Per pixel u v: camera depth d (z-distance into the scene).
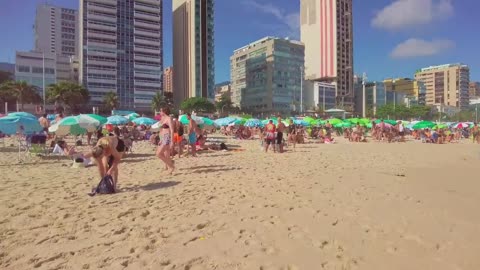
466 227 4.98
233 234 4.52
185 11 120.69
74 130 12.78
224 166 10.95
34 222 4.96
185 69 121.19
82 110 92.75
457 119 116.88
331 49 140.88
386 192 7.22
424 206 6.14
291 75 126.50
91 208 5.71
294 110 119.44
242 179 8.51
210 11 121.81
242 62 139.00
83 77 97.75
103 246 4.06
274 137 16.61
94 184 7.76
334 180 8.52
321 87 131.38
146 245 4.09
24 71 95.88
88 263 3.60
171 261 3.66
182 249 3.99
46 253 3.86
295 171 9.99
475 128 31.17
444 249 4.13
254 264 3.62
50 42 143.25
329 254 3.92
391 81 182.88
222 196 6.63
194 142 14.05
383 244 4.26
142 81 105.94
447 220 5.30
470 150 20.11
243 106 137.00
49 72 99.38
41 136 13.72
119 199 6.33
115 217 5.21
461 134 36.88
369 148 20.58
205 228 4.75
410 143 26.94
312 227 4.85
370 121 39.19
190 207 5.81
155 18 108.12
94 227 4.75
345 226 4.91
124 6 103.25
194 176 8.93
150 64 107.19
